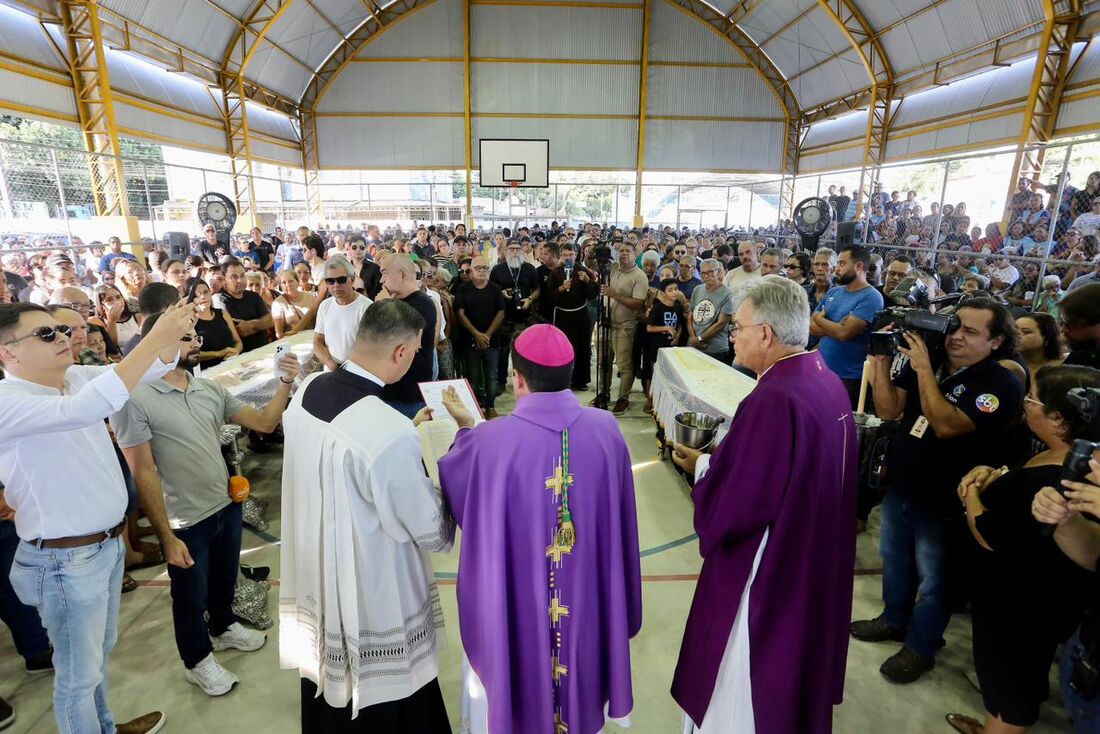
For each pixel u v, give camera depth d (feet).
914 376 7.07
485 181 52.06
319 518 4.75
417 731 5.30
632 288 16.61
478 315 15.60
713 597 5.09
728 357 15.26
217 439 6.73
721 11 51.70
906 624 7.73
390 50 52.26
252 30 43.11
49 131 41.34
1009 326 6.22
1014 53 33.22
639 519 11.41
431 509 4.62
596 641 4.61
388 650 4.85
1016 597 5.29
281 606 5.25
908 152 42.16
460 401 5.92
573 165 54.90
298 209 57.47
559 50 52.47
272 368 11.50
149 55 36.32
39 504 4.83
